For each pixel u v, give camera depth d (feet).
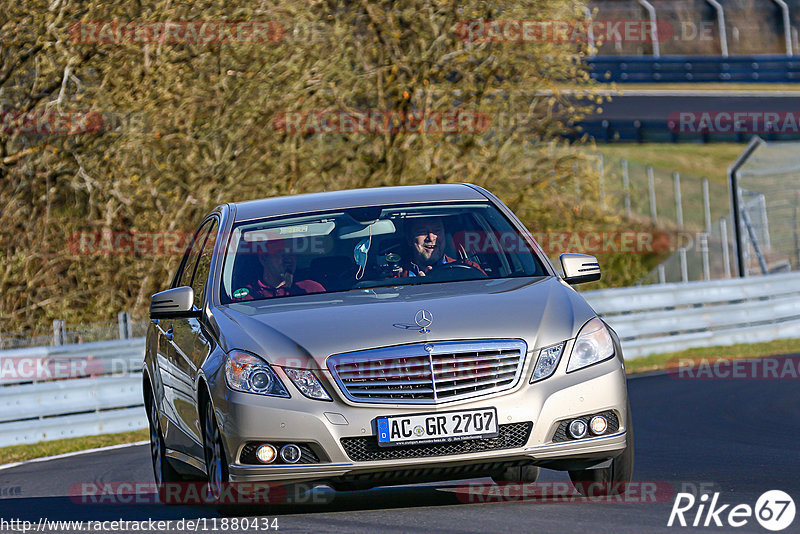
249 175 247.50
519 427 66.39
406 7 260.01
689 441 109.29
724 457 94.99
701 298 234.99
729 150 524.52
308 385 66.54
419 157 261.65
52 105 216.54
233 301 76.84
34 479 115.44
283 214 83.10
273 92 235.81
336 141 265.34
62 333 184.03
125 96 219.82
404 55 262.47
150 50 219.61
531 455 66.13
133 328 187.42
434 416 65.51
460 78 268.62
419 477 66.69
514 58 268.41
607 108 536.83
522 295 71.72
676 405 143.74
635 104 544.62
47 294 242.37
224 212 85.97
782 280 247.29
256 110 235.40
